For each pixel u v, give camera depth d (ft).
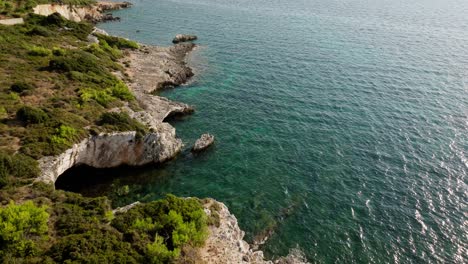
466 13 605.73
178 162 156.66
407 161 161.07
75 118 143.54
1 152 111.24
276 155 163.73
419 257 113.19
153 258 82.07
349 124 192.24
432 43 366.22
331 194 139.74
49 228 88.58
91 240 83.25
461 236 121.08
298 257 111.14
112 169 148.56
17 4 307.37
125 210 102.47
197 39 344.69
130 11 465.06
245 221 123.65
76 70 196.13
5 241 78.64
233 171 151.64
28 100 151.02
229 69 267.80
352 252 114.21
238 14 475.72
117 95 179.22
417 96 229.45
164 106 193.67
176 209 99.91
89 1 448.65
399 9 604.08
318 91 232.53
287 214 128.67
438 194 140.77
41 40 238.68
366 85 244.63
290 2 603.26
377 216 129.18
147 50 293.23
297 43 342.85
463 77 265.13
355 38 374.63
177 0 562.25
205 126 186.80
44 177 112.06
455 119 199.93
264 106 210.38
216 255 92.48
